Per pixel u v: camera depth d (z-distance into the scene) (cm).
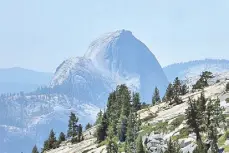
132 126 18150
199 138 13962
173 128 16612
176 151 13212
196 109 14600
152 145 16175
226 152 12506
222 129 14225
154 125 18225
